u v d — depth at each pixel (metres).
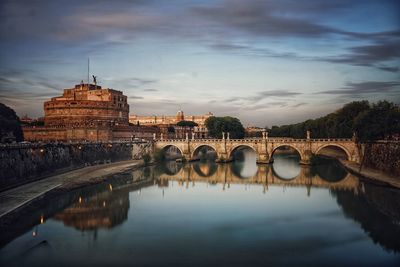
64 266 48.81
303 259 51.50
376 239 59.41
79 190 98.56
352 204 82.81
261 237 60.84
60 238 59.25
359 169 127.56
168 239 59.53
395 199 85.06
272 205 84.31
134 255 52.59
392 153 111.25
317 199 90.06
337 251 54.53
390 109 134.12
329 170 142.50
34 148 104.38
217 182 120.69
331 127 189.00
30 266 48.75
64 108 197.00
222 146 180.62
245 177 131.50
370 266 49.53
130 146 177.50
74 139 168.75
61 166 119.50
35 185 94.44
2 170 85.06
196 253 53.53
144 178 127.69
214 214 75.81
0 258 51.03
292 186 110.75
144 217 73.19
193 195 97.31
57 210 76.62
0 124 121.50
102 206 81.75
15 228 63.34
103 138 173.75
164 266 49.00
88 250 54.28
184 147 187.75
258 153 170.00
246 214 75.94
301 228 65.62
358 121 139.00
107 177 119.38
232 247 55.97
